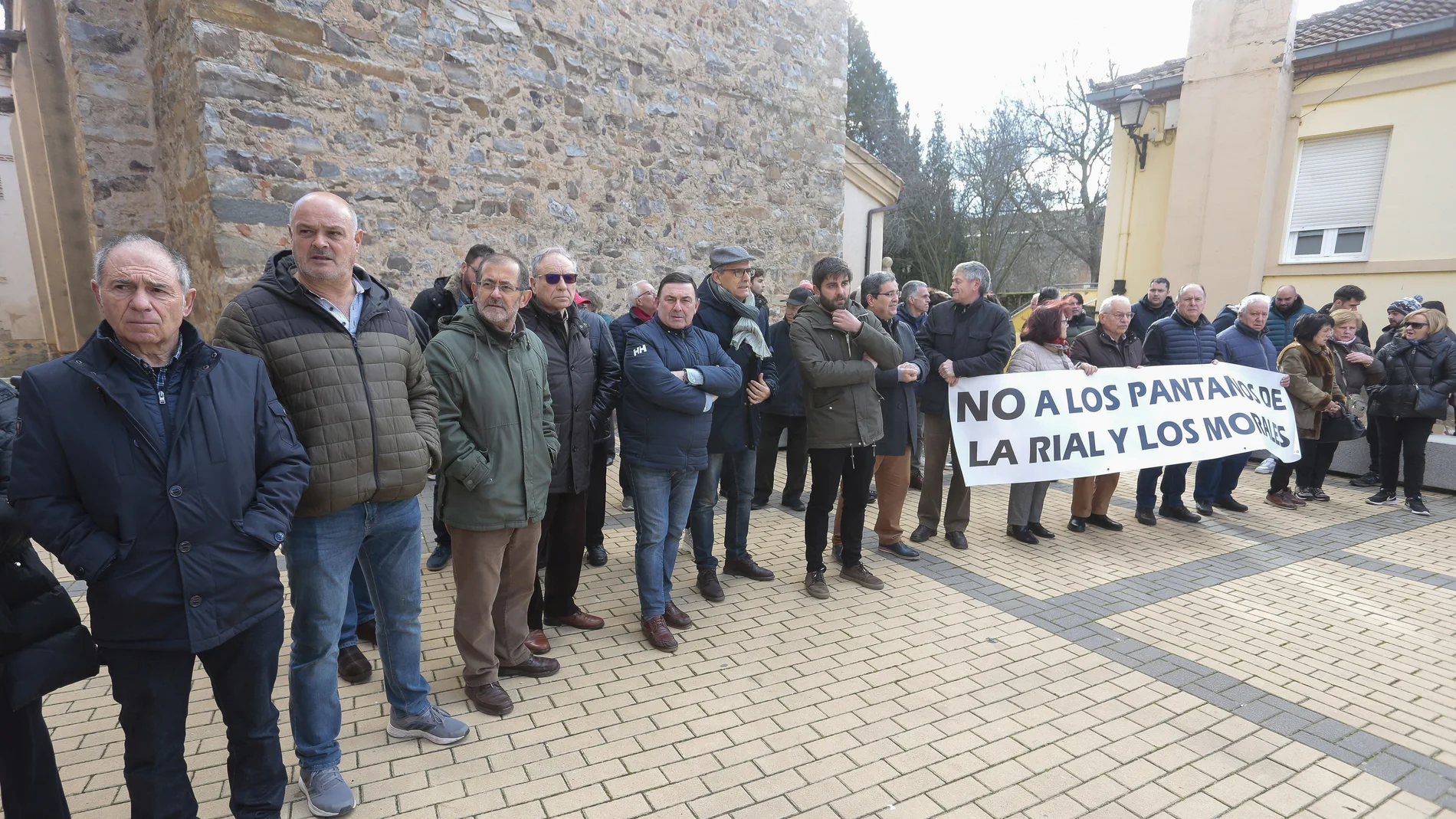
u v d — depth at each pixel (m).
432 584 3.91
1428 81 8.73
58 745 2.45
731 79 7.75
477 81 5.88
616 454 7.16
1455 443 6.22
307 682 2.11
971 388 4.62
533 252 6.38
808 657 3.16
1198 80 10.12
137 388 1.67
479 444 2.52
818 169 8.75
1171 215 10.53
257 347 1.97
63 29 5.38
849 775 2.34
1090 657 3.19
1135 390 4.93
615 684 2.91
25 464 1.56
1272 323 6.88
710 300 3.85
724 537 4.57
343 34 5.16
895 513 4.47
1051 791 2.27
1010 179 21.97
